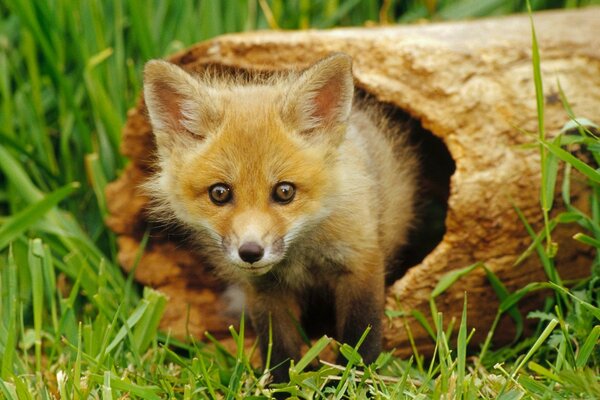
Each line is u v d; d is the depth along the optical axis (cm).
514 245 601
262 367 598
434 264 607
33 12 798
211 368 573
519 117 601
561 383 477
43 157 820
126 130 747
